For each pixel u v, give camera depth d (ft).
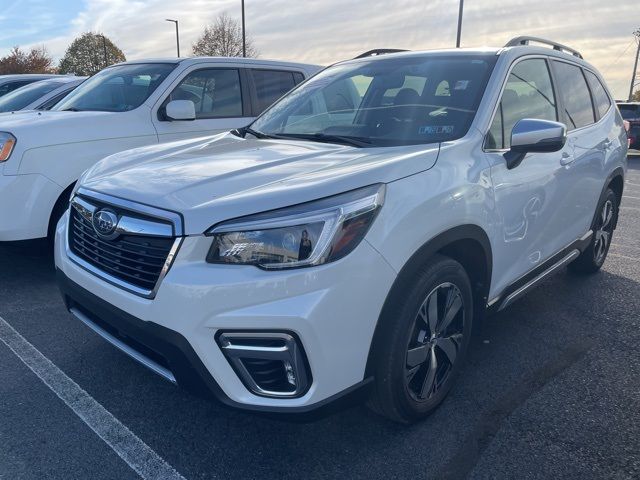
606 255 16.93
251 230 7.05
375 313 7.48
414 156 8.45
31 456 8.21
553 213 11.76
